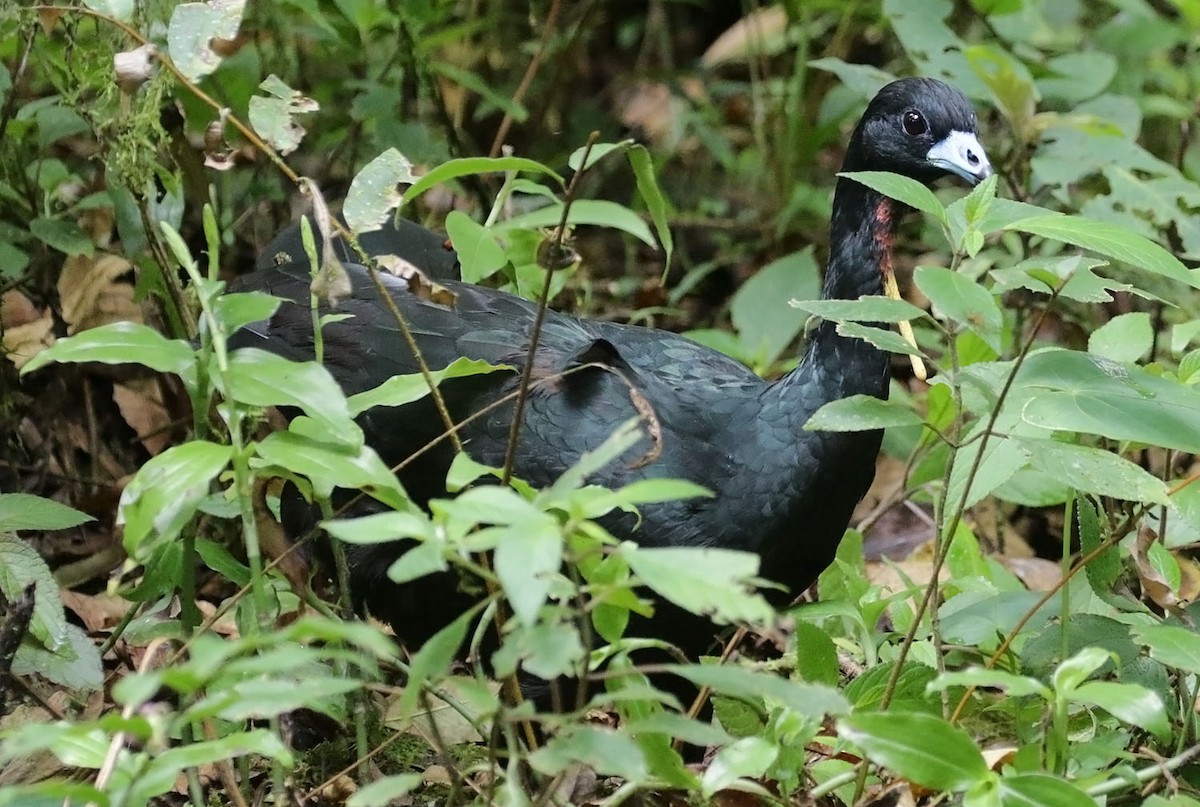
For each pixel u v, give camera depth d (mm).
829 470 7160
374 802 4195
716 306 12930
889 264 7594
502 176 11227
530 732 5754
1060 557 10195
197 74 6160
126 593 6109
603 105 15070
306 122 11211
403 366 7461
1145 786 5801
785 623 4797
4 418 8875
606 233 13570
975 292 5387
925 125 7828
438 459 7340
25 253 8922
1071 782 5070
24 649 6227
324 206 5840
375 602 7566
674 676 7047
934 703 6238
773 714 5609
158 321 9289
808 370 7270
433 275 8570
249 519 5262
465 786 6297
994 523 9812
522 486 5098
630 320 11320
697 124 13492
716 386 7562
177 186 7613
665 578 4074
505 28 13562
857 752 6012
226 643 3871
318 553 7512
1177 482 7484
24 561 6289
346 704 6371
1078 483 5625
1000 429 6332
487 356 7441
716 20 16984
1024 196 10250
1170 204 9852
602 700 4410
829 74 13336
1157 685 6281
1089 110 11031
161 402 9727
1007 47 11641
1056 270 5609
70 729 4141
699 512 7129
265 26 10688
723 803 5707
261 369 5055
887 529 9891
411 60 10570
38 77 10461
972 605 7129
